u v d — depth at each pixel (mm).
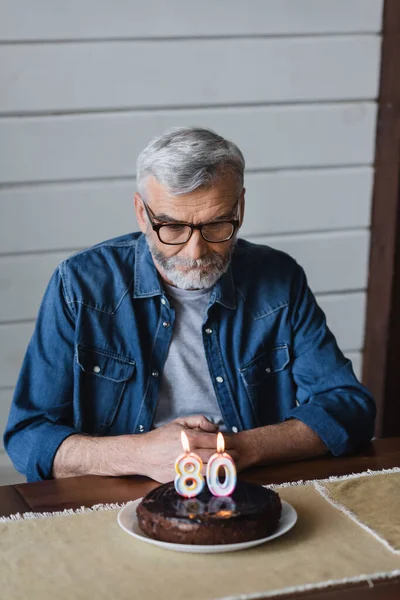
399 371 3254
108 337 1889
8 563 1224
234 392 1950
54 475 1690
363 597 1134
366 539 1293
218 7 2785
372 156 3051
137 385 1893
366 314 3205
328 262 3107
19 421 1782
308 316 2020
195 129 1717
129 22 2730
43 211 2812
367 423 1829
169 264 1770
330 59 2922
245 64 2859
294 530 1323
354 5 2893
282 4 2834
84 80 2742
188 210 1690
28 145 2746
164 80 2809
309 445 1688
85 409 1876
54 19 2666
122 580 1169
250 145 2934
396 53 2928
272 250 2080
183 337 1932
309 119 2961
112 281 1920
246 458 1616
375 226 3111
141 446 1597
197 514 1251
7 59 2660
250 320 1978
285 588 1142
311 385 1945
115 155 2834
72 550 1261
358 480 1538
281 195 3004
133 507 1386
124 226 2908
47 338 1874
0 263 2818
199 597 1122
